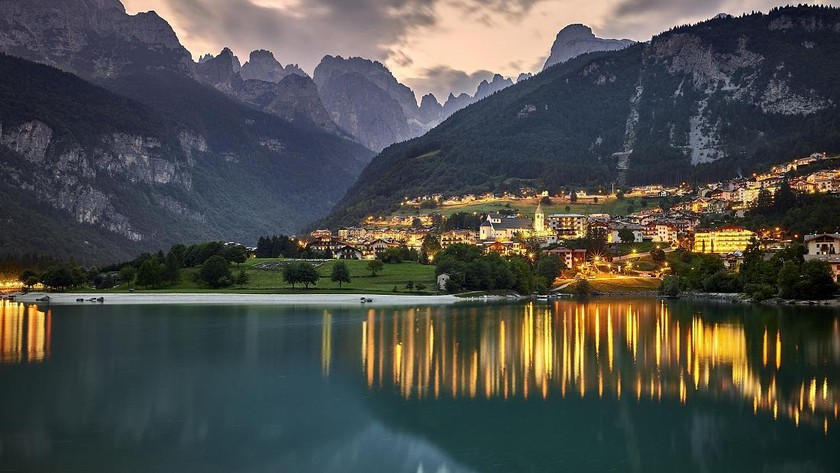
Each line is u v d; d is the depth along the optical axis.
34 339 107.00
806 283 169.00
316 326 126.06
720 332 109.69
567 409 58.81
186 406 59.94
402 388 67.56
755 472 43.88
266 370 77.75
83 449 47.72
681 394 64.50
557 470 43.91
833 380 70.38
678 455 47.03
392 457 46.12
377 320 138.50
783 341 98.38
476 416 56.53
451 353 90.00
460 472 43.22
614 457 46.44
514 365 80.56
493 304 192.50
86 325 129.50
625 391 65.62
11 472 43.19
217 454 46.72
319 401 61.72
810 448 48.56
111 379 72.38
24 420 55.19
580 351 90.88
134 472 43.25
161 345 99.38
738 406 59.84
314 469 43.75
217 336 110.12
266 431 52.12
